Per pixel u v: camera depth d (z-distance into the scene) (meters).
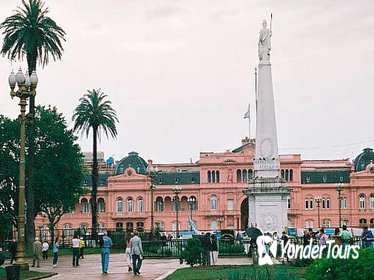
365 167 153.50
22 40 65.00
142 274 38.12
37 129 80.94
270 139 62.09
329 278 17.20
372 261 16.86
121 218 152.50
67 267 46.66
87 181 150.62
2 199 82.31
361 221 148.12
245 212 151.75
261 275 23.84
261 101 62.62
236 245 59.47
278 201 60.53
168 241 61.72
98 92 90.75
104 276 37.12
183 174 154.50
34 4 66.06
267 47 63.00
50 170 80.25
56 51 67.00
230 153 150.88
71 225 152.00
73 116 89.38
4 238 82.56
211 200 150.25
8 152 82.12
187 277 33.28
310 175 152.75
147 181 153.12
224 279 30.88
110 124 89.94
